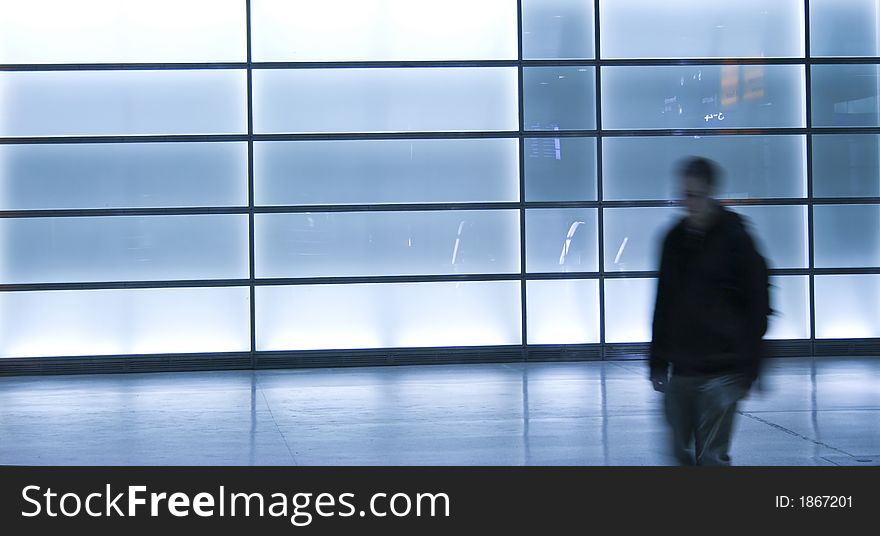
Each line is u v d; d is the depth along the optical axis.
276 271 14.73
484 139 14.98
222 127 14.70
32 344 14.45
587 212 15.09
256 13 14.74
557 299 15.05
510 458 8.38
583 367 14.36
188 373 14.46
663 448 8.69
